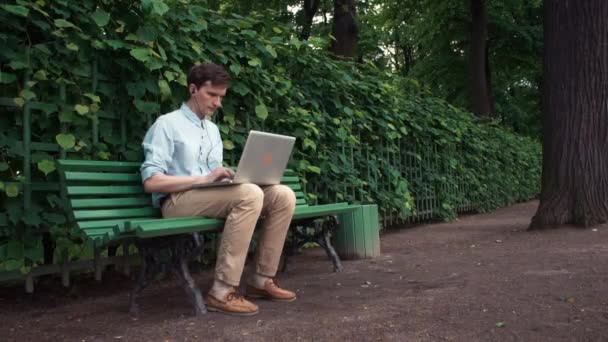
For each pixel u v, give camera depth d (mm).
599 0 6723
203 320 2914
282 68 5363
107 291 3955
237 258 3066
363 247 5285
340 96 6520
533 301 3078
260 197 3123
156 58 3963
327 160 6121
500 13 21250
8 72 3422
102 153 3754
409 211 7863
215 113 4707
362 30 19328
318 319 2857
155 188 3180
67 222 3590
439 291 3486
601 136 6672
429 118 8898
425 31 21047
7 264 3338
